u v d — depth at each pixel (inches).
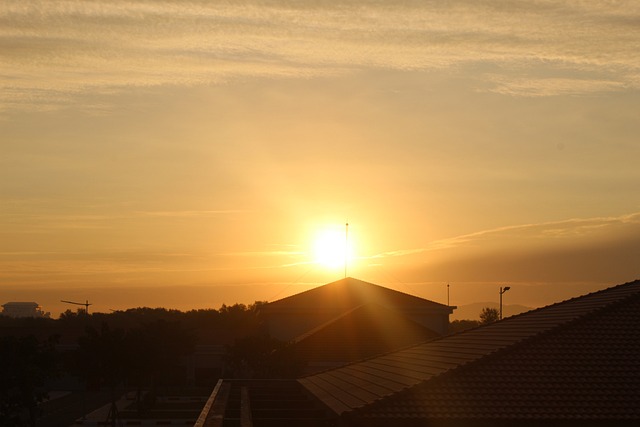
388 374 742.5
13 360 1462.8
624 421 562.3
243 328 3622.0
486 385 603.8
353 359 1502.2
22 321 4210.1
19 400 1466.5
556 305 855.7
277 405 902.4
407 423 564.1
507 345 661.3
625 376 613.6
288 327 1955.0
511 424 561.0
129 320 4372.5
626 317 699.4
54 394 2758.4
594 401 582.2
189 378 2751.0
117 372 1945.1
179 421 1798.7
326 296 1994.3
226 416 794.2
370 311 1615.4
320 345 1534.2
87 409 2137.1
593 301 781.9
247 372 2001.7
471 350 712.4
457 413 568.4
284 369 1498.5
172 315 4766.2
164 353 2373.3
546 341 661.9
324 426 753.0
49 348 1577.3
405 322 1592.0
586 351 647.1
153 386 2235.5
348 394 709.3
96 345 1951.3
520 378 612.1
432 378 609.3
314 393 835.4
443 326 1893.5
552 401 582.6
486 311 3265.3
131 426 1756.9
